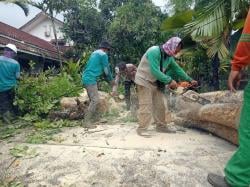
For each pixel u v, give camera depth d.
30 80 7.68
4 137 5.77
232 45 7.00
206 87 13.98
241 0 6.38
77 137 5.61
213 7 6.42
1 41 12.98
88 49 19.27
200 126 5.96
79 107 7.08
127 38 18.16
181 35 8.62
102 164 4.31
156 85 5.67
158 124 5.88
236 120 4.78
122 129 6.12
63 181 4.09
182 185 3.85
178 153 4.56
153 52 5.38
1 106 7.16
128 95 8.42
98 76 6.50
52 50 19.67
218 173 4.05
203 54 11.47
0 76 7.06
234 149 4.85
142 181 3.96
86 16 19.88
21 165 4.50
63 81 8.36
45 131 6.11
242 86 5.74
